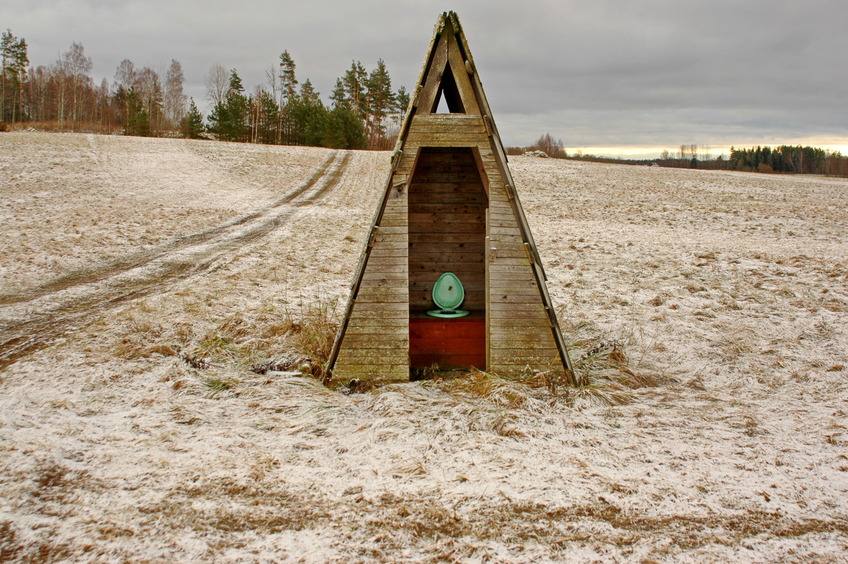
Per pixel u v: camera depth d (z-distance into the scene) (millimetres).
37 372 6191
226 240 17250
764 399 5777
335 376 5934
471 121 5887
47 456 4129
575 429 4852
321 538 3258
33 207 20750
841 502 3705
